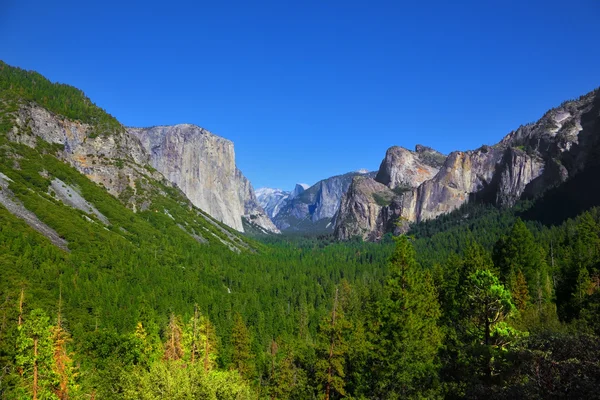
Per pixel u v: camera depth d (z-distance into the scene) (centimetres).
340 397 4588
